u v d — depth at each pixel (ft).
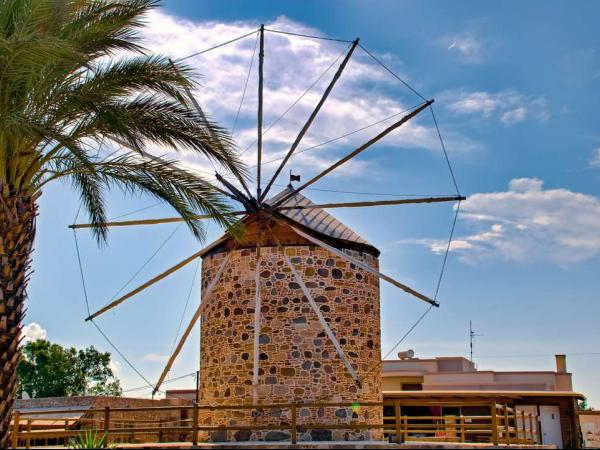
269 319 74.08
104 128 52.70
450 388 129.90
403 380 132.98
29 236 50.31
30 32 46.80
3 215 48.42
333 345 73.72
